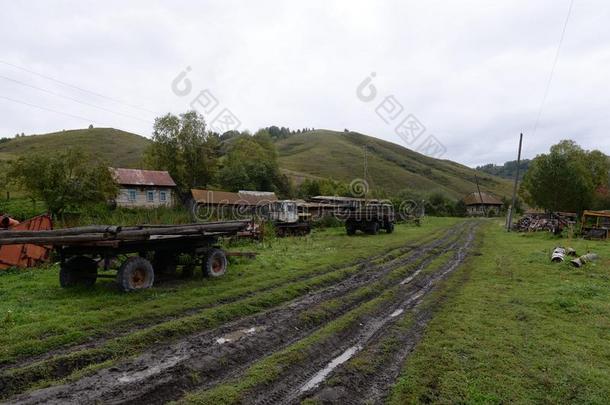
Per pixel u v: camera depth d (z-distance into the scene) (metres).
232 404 4.50
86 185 26.53
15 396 4.46
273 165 56.97
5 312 7.29
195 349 5.97
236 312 7.98
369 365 5.60
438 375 5.25
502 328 7.20
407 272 13.17
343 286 10.83
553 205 32.28
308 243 21.05
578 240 22.78
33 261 13.38
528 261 15.14
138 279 9.31
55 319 6.89
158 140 46.38
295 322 7.46
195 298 8.77
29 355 5.54
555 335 6.89
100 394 4.50
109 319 7.11
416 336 6.96
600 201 39.47
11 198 34.28
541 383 5.09
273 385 5.06
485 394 4.74
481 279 11.87
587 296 9.51
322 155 112.94
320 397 4.68
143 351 5.88
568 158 33.47
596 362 5.79
